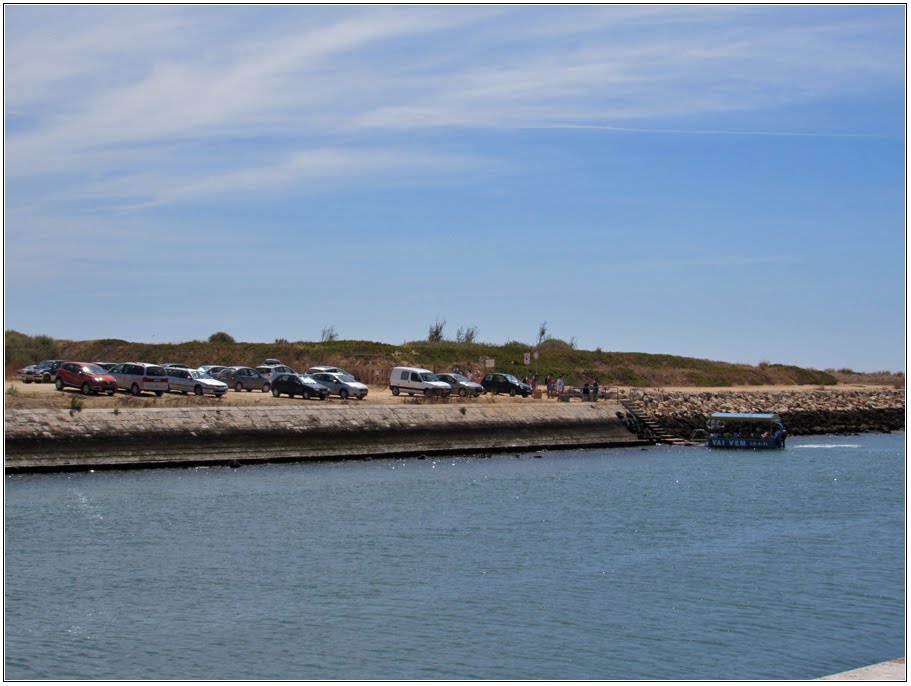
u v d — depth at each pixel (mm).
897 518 43625
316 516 40562
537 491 49625
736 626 26750
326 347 108375
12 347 106688
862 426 96875
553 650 24547
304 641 24906
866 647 25188
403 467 57688
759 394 102438
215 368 78812
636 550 36000
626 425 79375
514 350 116625
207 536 36125
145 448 52781
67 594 28375
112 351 113250
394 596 29078
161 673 22531
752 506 46375
